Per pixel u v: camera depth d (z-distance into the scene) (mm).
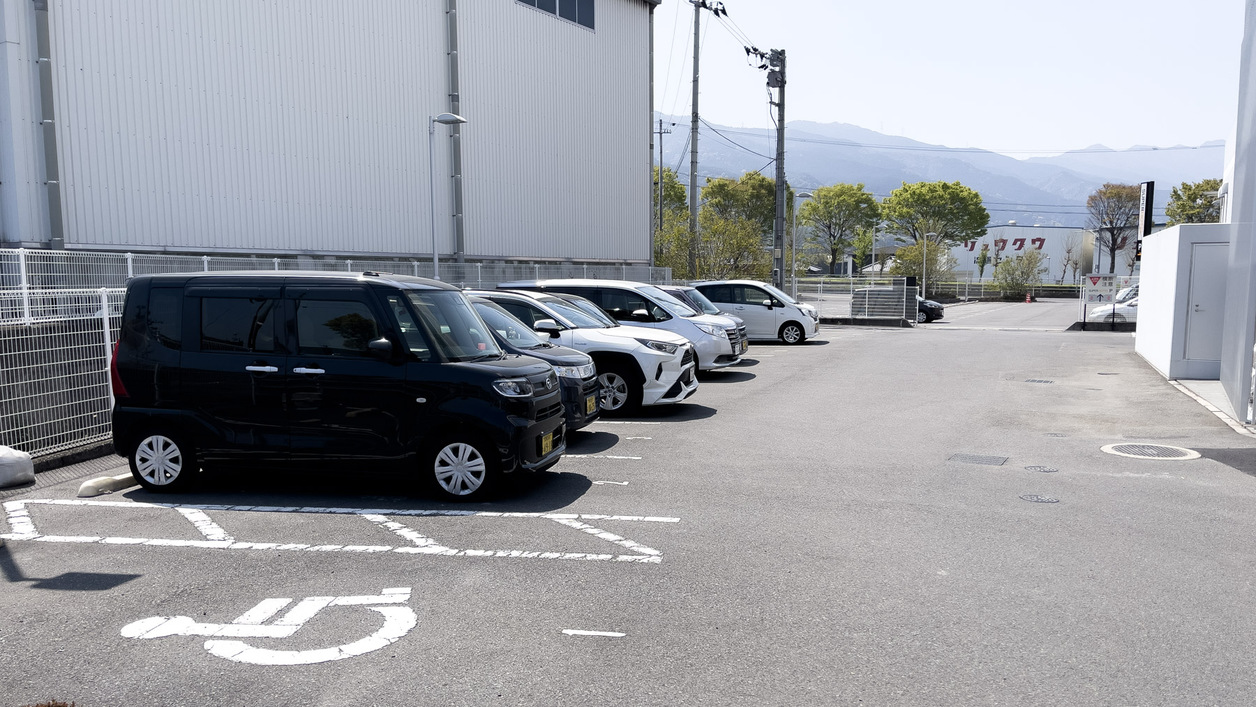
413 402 6941
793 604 4770
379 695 3717
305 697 3707
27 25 15727
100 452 8984
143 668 4000
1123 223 89750
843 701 3656
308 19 21422
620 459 8758
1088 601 4820
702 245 37375
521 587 5043
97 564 5504
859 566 5414
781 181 32562
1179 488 7520
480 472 6945
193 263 17062
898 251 70688
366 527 6297
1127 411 11945
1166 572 5312
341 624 4500
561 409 7812
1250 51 11562
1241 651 4164
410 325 7074
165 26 18078
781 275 32781
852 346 23297
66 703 3664
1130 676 3895
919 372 16984
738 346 16969
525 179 29562
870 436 10078
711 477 7934
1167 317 15836
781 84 32062
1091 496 7227
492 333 8344
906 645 4227
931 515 6621
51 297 9859
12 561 5582
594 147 33344
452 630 4414
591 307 12867
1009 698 3686
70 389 8812
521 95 29234
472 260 27219
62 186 16266
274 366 7121
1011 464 8523
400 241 24391
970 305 59062
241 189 19812
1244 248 11297
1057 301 66750
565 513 6676
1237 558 5586
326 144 22000
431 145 20641
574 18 31922
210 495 7312
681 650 4168
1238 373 11109
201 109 18859
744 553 5676
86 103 16641
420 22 24891
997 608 4711
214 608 4738
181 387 7293
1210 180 66875
